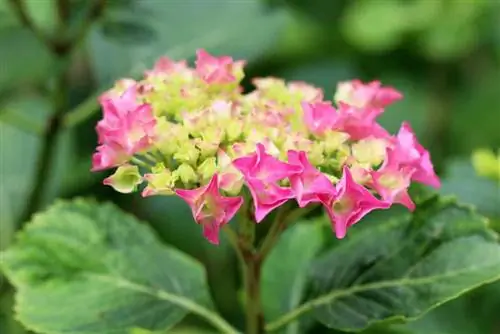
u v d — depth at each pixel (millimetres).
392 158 764
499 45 1282
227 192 757
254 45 1004
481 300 974
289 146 765
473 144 1264
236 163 746
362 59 1330
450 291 797
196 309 847
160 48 995
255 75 1246
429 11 1244
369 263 826
